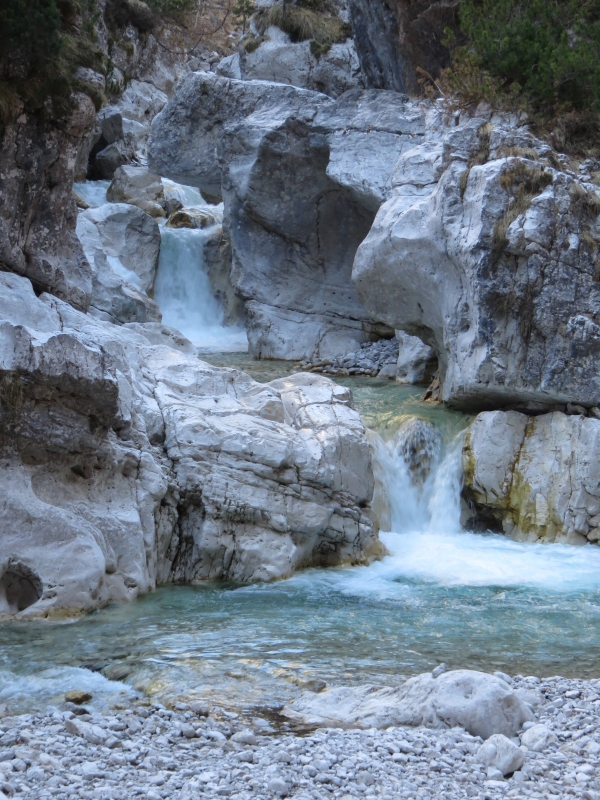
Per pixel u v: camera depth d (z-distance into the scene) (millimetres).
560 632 9039
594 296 13547
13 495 9578
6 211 11820
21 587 9656
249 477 11359
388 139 18531
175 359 13031
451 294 14359
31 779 5398
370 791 5328
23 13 11281
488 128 14656
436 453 14102
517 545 13008
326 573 11633
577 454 13219
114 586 10062
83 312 13172
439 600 10328
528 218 13359
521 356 13500
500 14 17375
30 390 9633
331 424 12391
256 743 6117
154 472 10898
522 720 6453
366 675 7555
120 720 6473
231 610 9766
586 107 16625
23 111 11797
